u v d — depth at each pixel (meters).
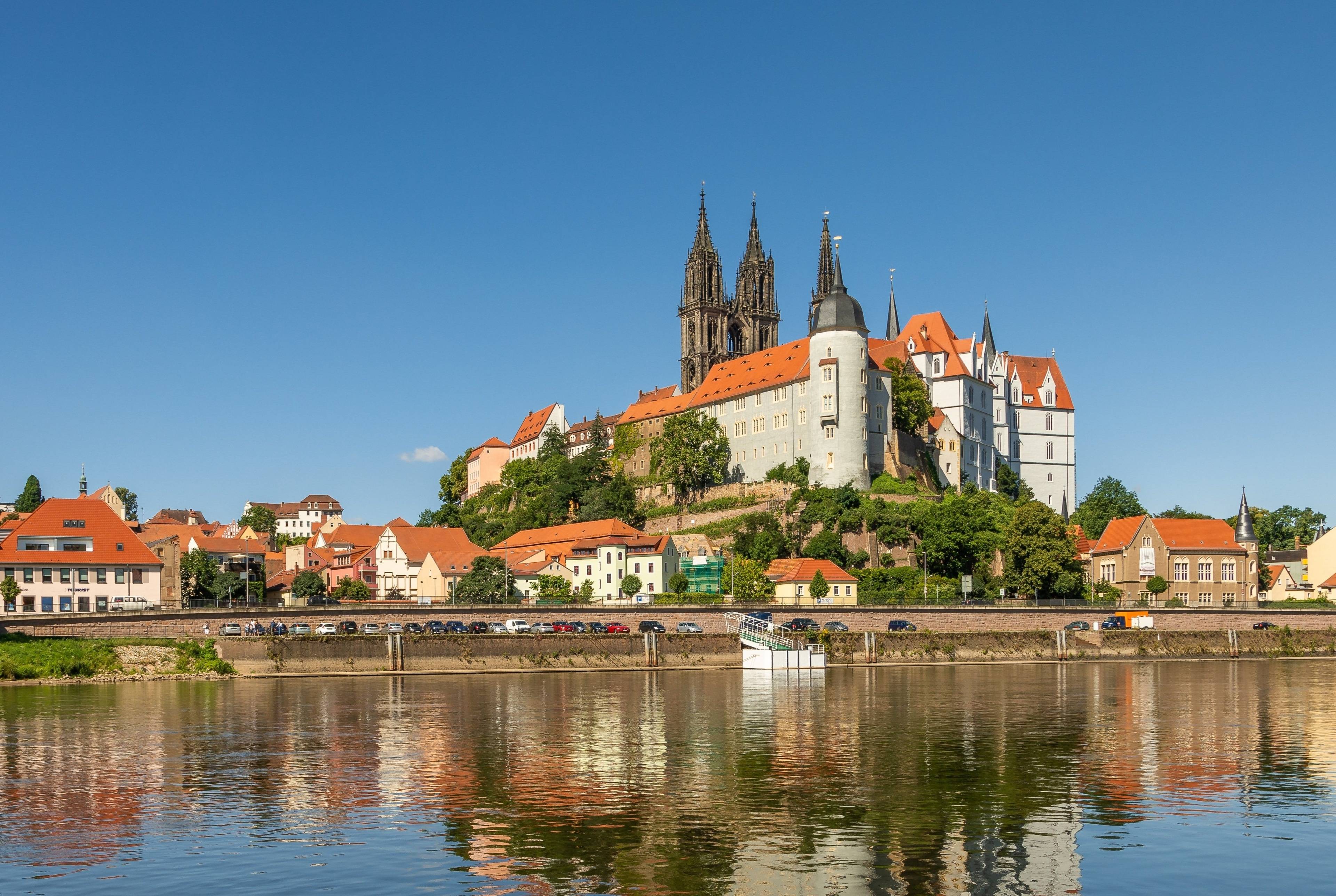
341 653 144.50
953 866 49.50
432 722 94.81
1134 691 125.88
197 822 57.00
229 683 133.00
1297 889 46.38
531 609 168.38
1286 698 117.62
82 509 181.88
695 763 73.81
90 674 134.00
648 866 49.31
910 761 75.06
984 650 176.50
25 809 60.12
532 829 55.50
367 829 55.53
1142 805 61.31
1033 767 72.75
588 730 89.12
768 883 47.09
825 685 132.50
